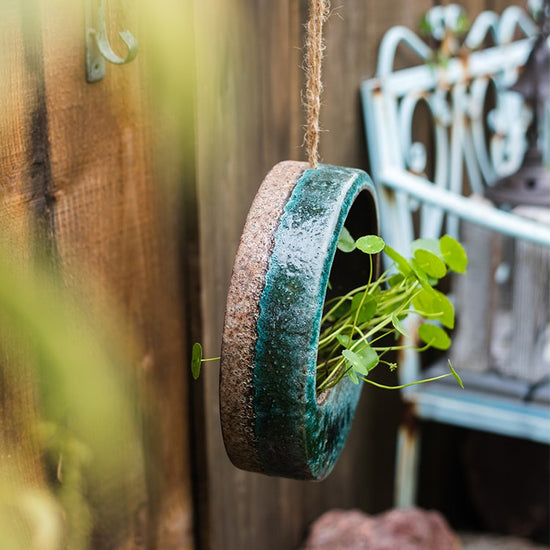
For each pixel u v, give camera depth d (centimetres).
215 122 140
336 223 95
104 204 125
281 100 156
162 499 144
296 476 99
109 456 131
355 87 181
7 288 71
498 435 242
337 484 198
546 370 192
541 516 245
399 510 189
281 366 93
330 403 100
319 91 101
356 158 186
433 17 207
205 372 146
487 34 241
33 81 113
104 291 127
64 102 117
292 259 94
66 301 121
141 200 132
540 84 188
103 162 124
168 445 144
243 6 143
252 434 96
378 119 182
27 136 113
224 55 140
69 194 120
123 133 127
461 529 253
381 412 212
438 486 252
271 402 94
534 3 241
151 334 137
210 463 151
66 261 120
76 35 117
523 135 249
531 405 186
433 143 219
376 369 196
